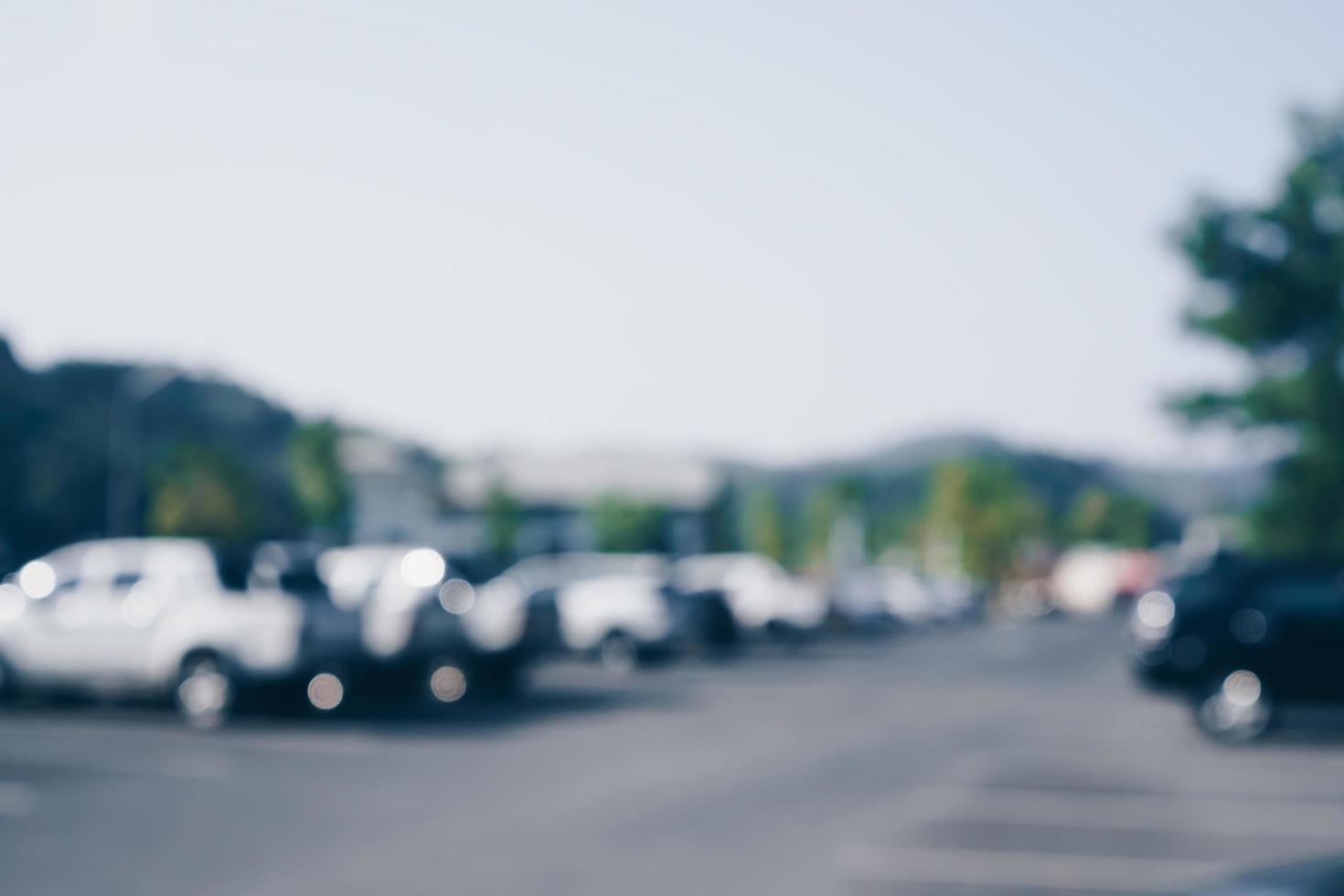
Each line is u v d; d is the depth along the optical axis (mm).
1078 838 9695
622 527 67188
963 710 19375
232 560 16531
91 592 16703
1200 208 50812
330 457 56094
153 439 59719
